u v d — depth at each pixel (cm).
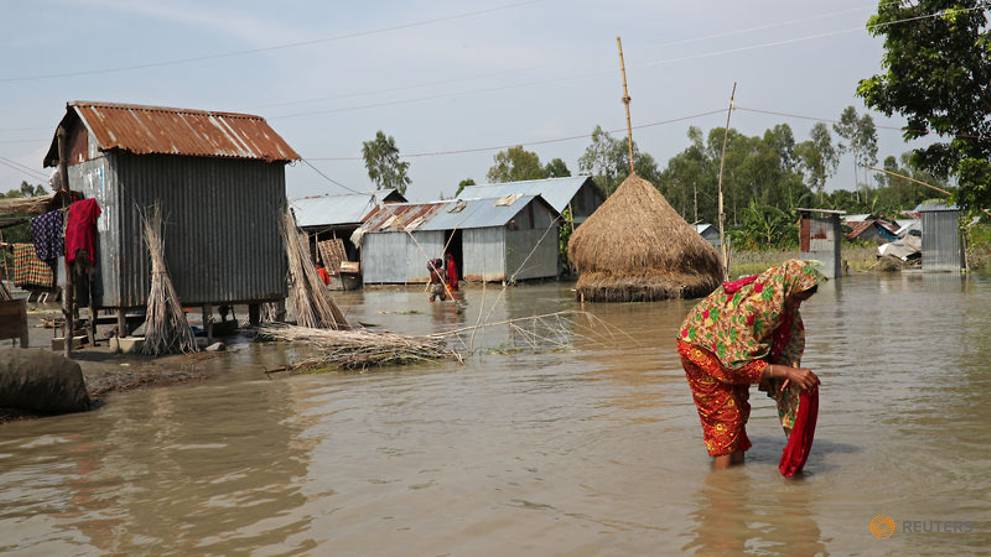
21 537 432
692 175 7175
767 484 470
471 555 382
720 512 426
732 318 492
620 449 561
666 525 410
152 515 461
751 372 486
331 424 693
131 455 608
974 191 1222
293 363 1093
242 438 651
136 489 514
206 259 1402
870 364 889
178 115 1436
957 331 1164
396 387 881
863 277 2850
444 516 439
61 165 1365
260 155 1436
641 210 2236
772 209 4941
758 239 4634
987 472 472
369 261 3512
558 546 388
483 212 3347
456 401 776
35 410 780
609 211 2283
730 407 504
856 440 557
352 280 3450
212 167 1409
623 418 659
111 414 785
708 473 497
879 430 582
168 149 1334
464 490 482
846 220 5412
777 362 512
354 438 634
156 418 753
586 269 2281
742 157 7744
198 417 749
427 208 3566
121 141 1293
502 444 590
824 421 618
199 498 489
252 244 1460
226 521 446
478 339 1334
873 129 8825
